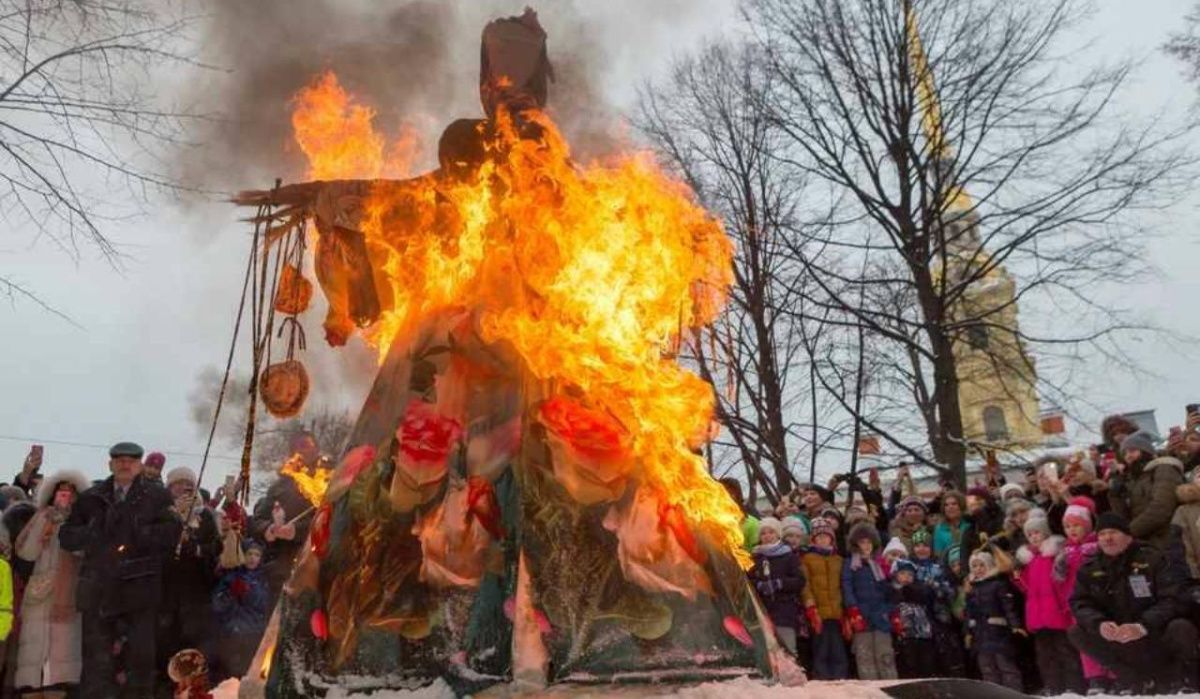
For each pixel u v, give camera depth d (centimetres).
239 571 714
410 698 309
